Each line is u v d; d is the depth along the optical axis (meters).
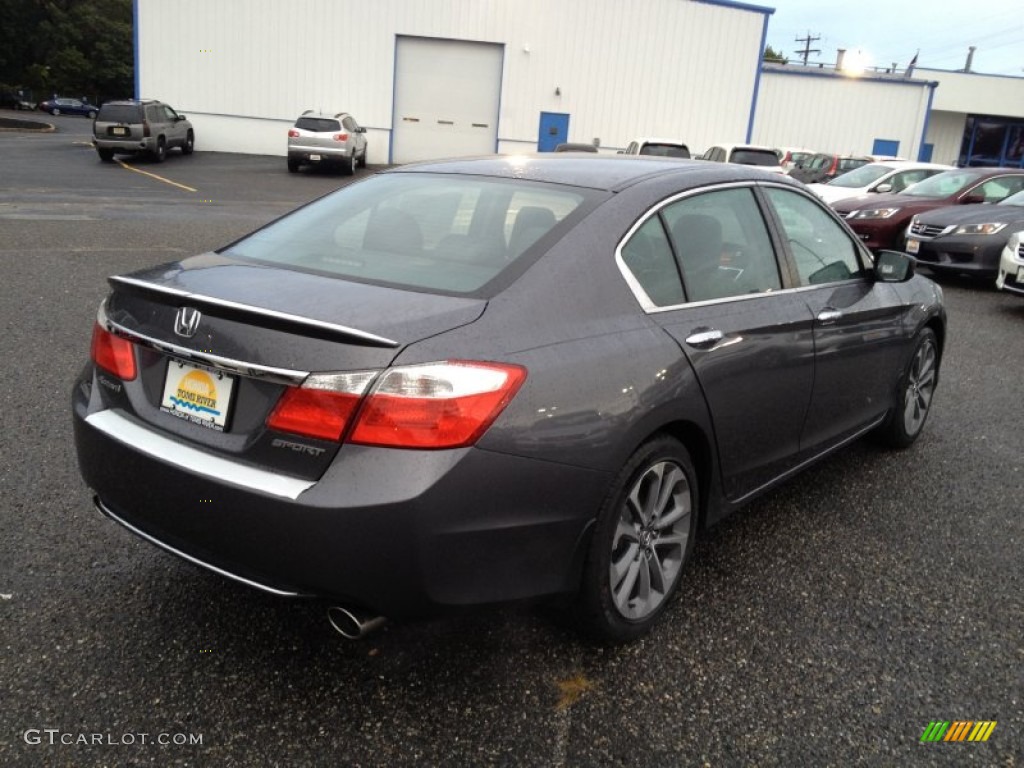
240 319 2.26
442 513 2.13
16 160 22.67
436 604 2.21
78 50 83.06
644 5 29.36
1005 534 3.77
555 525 2.38
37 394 4.80
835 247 3.96
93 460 2.57
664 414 2.64
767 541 3.61
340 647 2.72
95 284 7.72
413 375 2.12
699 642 2.84
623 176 3.09
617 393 2.49
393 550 2.12
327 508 2.10
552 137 30.27
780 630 2.93
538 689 2.55
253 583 2.29
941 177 13.27
